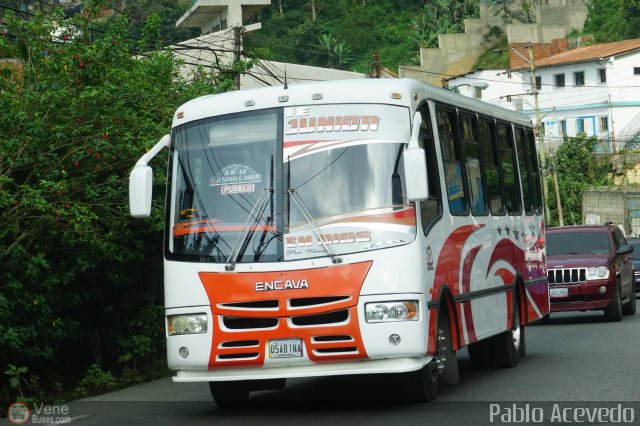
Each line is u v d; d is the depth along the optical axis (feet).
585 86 255.91
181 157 36.94
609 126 250.16
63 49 46.57
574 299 76.28
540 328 73.72
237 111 36.55
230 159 36.11
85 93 44.21
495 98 278.05
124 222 47.11
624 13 307.99
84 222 43.39
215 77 73.26
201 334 35.01
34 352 44.04
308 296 34.17
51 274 45.24
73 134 44.57
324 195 34.91
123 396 45.16
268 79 151.12
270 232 34.83
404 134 35.47
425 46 341.00
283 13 335.67
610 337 62.39
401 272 34.12
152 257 53.57
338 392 42.06
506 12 347.77
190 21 189.98
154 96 53.26
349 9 351.87
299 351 34.09
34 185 45.16
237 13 177.99
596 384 40.29
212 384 39.06
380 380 45.88
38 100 44.52
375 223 34.45
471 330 41.65
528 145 56.49
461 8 357.41
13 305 41.98
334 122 35.63
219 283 34.91
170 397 43.96
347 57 326.03
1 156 43.01
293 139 35.68
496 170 48.26
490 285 45.29
